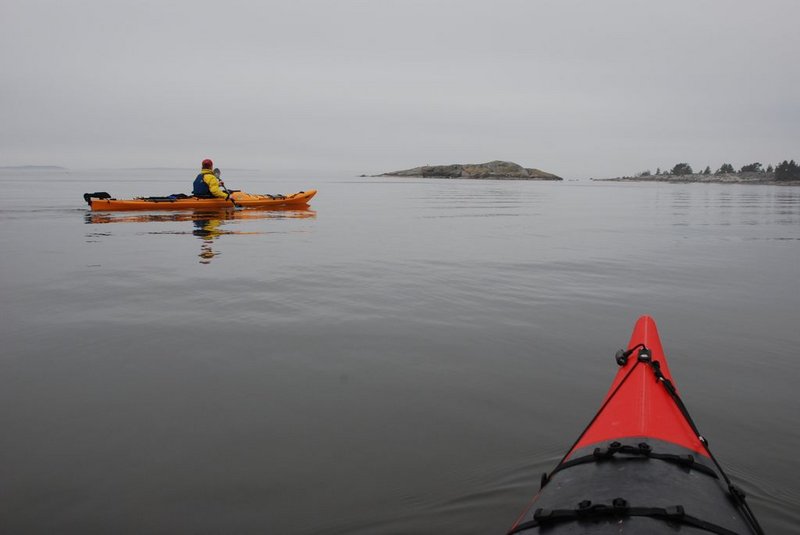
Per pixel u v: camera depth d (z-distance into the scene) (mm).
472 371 4723
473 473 3217
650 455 2359
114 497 2994
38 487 3076
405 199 28781
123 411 3973
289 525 2783
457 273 8719
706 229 15914
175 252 10453
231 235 13180
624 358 3227
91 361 4883
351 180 65188
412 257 10180
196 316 6211
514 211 21688
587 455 2473
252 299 6957
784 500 2949
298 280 8062
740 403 4141
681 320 6230
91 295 7090
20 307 6508
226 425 3787
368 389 4359
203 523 2793
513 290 7594
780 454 3418
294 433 3682
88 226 14695
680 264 9828
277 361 4926
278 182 55875
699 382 4523
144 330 5703
